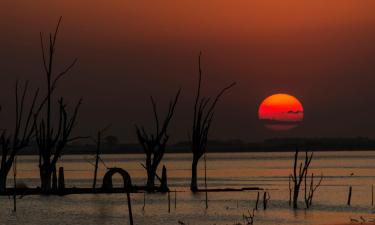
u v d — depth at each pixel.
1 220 184.50
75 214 195.50
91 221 183.00
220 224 176.62
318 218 187.00
